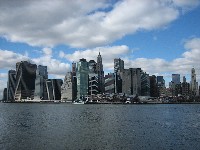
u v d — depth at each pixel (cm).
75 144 9438
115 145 9281
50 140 10150
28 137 10825
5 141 9919
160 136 11169
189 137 10888
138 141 9981
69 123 16562
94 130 13050
